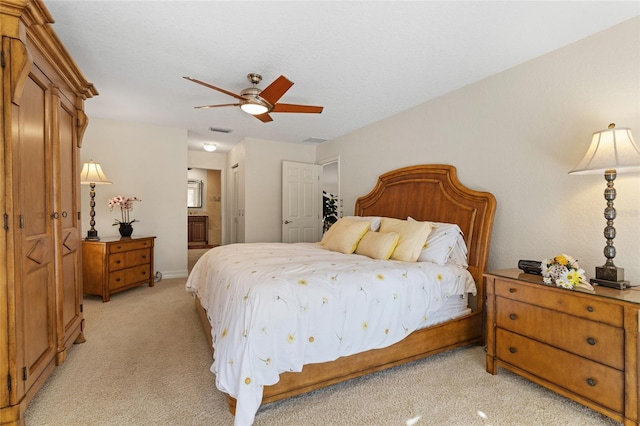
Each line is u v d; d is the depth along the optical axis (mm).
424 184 3445
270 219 5680
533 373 1951
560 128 2361
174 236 4953
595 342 1665
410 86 3094
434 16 1963
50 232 1956
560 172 2363
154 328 2918
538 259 2502
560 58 2359
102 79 2961
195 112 4051
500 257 2787
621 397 1557
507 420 1693
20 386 1514
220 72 2785
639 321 1498
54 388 1917
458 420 1690
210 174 9469
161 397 1841
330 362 1928
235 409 1598
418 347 2303
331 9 1898
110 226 4512
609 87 2098
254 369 1580
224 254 2869
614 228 1915
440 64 2629
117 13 1958
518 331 2045
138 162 4672
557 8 1886
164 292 4156
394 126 3979
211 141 5961
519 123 2629
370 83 3006
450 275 2520
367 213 4250
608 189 1903
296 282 1899
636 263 1980
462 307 2635
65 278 2238
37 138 1792
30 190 1697
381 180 4074
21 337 1528
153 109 3922
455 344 2514
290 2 1837
